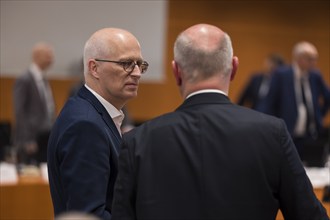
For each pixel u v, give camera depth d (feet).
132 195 7.77
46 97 27.53
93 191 8.87
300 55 27.71
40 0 33.14
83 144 9.07
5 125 25.30
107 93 9.93
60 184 9.44
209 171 7.59
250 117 7.89
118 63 9.82
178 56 8.05
